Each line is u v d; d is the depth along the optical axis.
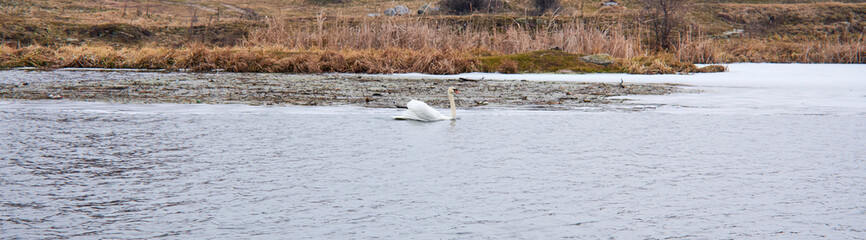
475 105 20.48
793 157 11.97
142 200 8.66
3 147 12.40
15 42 52.28
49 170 10.40
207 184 9.56
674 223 7.80
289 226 7.61
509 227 7.61
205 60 36.53
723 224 7.76
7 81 27.23
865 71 38.34
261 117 17.19
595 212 8.23
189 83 27.25
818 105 21.05
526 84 28.39
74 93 22.83
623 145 13.16
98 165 10.82
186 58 36.66
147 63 37.12
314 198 8.83
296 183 9.67
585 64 37.28
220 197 8.84
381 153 12.14
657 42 51.16
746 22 72.19
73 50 39.03
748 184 9.76
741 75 35.34
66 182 9.61
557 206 8.51
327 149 12.52
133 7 75.62
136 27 58.25
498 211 8.26
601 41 42.09
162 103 20.20
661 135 14.54
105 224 7.62
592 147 12.93
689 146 13.13
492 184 9.70
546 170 10.71
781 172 10.62
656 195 9.09
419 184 9.67
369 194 9.05
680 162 11.43
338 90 24.80
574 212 8.23
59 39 54.47
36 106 19.19
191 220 7.79
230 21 65.38
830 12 75.69
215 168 10.66
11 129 14.70
